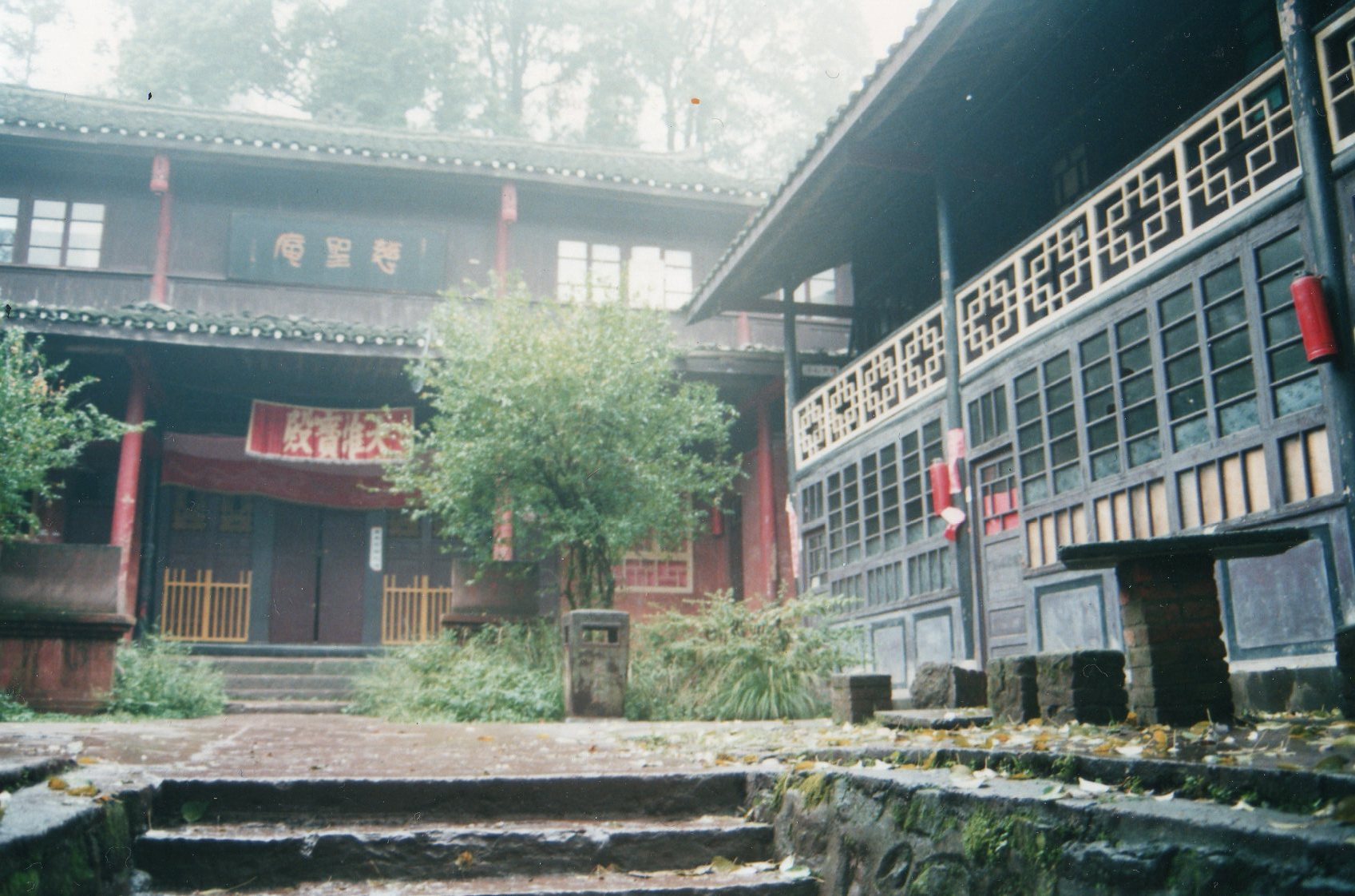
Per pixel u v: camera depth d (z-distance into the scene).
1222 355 6.86
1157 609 4.45
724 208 18.22
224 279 16.44
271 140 15.85
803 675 9.59
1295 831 1.90
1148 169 9.09
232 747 5.26
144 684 9.59
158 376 14.97
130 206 16.47
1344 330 5.89
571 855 3.57
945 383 10.48
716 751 4.95
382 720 9.12
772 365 15.54
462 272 17.41
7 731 5.93
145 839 3.27
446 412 12.51
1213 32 9.27
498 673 9.66
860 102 10.04
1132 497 7.62
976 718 5.61
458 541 17.30
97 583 9.06
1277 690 6.21
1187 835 2.09
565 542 11.79
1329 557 5.93
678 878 3.47
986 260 12.39
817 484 13.66
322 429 15.59
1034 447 8.91
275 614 16.67
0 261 15.90
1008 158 11.52
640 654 10.64
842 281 18.22
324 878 3.37
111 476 15.81
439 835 3.52
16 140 15.44
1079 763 2.85
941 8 8.65
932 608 10.59
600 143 31.81
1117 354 7.88
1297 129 6.30
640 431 11.98
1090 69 10.61
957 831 2.76
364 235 17.03
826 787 3.48
